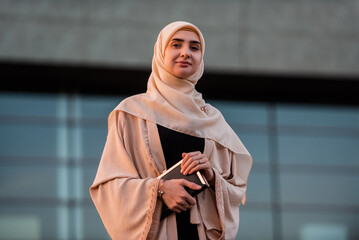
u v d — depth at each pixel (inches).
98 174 145.9
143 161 146.5
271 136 779.4
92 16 719.1
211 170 143.1
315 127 786.2
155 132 145.9
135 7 722.8
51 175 732.7
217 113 155.9
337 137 788.6
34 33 708.0
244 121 774.5
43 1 714.8
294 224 767.7
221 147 152.7
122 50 716.7
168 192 136.9
